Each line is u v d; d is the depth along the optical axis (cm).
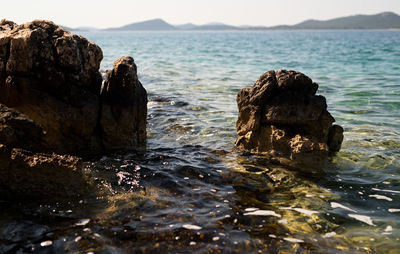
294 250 442
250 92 805
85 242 444
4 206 514
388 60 3138
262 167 714
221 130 977
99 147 766
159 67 2545
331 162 752
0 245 434
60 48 689
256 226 496
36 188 535
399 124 1055
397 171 709
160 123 1038
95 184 593
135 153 759
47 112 688
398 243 462
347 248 449
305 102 758
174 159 739
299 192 613
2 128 551
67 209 518
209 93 1515
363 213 543
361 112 1216
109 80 765
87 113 733
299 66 2727
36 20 722
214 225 493
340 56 3719
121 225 484
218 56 3694
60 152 711
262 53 4228
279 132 764
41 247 433
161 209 532
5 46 666
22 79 665
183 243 449
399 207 564
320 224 508
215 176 663
